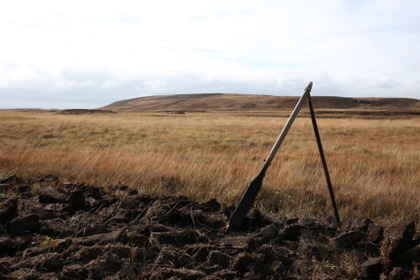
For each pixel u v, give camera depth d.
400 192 6.53
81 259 3.18
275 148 4.18
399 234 3.46
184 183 7.05
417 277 2.93
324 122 45.84
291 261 3.45
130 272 2.95
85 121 35.72
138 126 30.52
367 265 3.22
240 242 3.57
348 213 5.61
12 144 16.12
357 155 14.85
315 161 11.88
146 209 4.64
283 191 6.55
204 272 3.03
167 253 3.23
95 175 7.69
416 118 71.69
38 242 3.58
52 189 5.09
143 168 7.80
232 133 25.78
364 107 182.12
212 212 4.74
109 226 3.97
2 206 4.38
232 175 7.60
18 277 2.82
